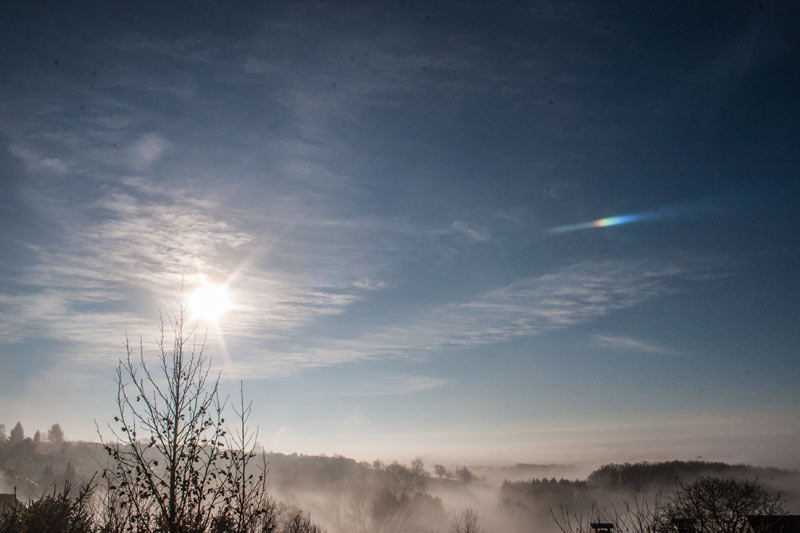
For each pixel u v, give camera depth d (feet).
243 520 27.76
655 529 29.55
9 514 33.86
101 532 27.58
